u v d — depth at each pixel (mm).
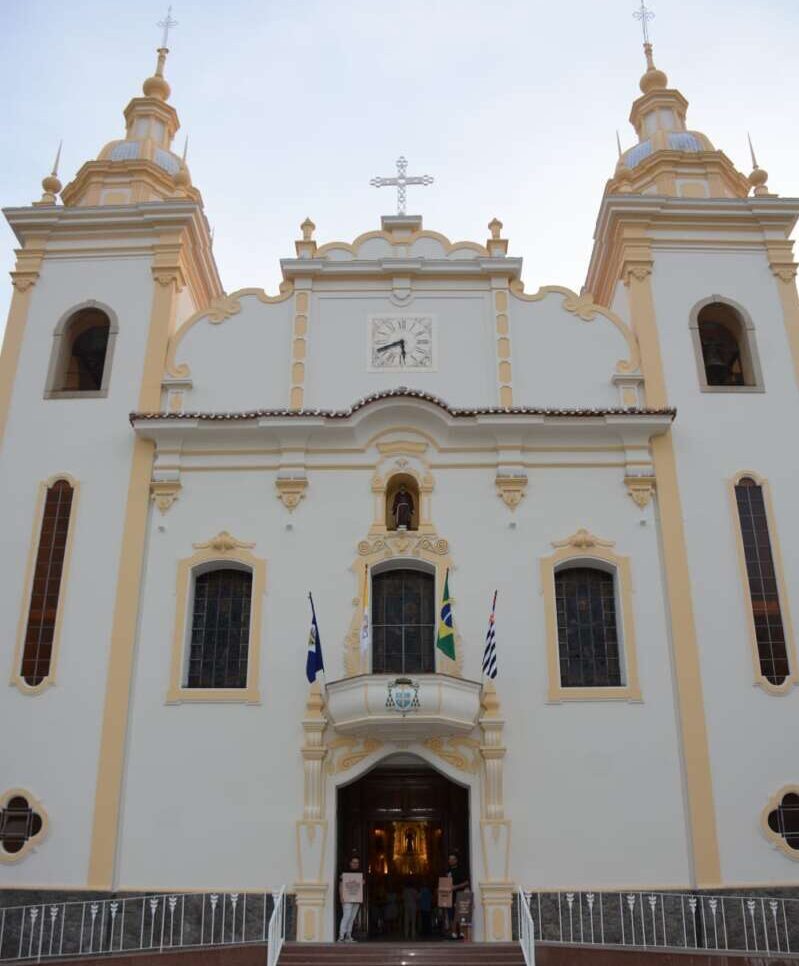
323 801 17156
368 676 17141
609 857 16875
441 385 20453
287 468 19453
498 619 18391
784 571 18891
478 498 19297
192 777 17359
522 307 21172
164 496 19344
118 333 21031
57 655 18203
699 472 19609
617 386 20453
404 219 22047
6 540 19172
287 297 21266
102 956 14477
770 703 17875
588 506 19266
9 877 16797
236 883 16734
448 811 19141
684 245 21922
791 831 17125
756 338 21062
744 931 16125
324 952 15188
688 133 24438
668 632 18344
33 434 20078
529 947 14625
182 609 18516
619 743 17547
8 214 21875
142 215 21875
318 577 18734
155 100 25266
